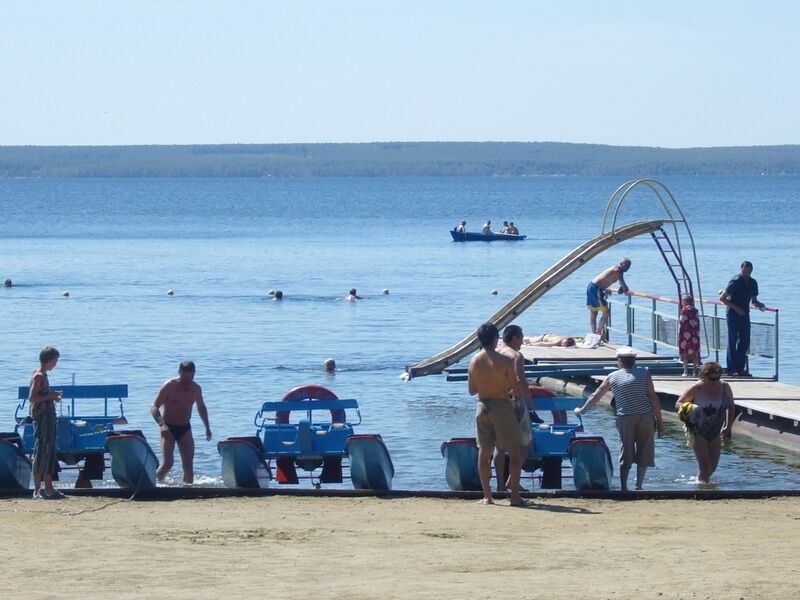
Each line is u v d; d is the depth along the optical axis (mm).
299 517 15438
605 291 35250
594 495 17203
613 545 13625
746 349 28844
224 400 29141
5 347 39312
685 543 13766
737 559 12781
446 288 61750
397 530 14508
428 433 25141
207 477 20188
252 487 17891
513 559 12789
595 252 33000
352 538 13977
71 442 18859
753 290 28812
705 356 32938
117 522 14969
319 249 92938
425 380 32906
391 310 51781
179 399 19656
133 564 12461
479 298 56688
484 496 16750
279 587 11391
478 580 11719
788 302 50531
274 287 62438
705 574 11969
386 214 163375
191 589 11328
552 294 58000
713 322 30234
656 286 60062
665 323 31906
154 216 157875
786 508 16375
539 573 12078
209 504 16516
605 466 17438
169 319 48062
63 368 34656
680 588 11281
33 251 90438
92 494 17156
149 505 16391
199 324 46469
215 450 22750
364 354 38281
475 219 147125
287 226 130250
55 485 19297
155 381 32156
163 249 92875
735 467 21375
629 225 33125
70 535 14062
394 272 71688
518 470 16422
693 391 19797
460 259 81938
